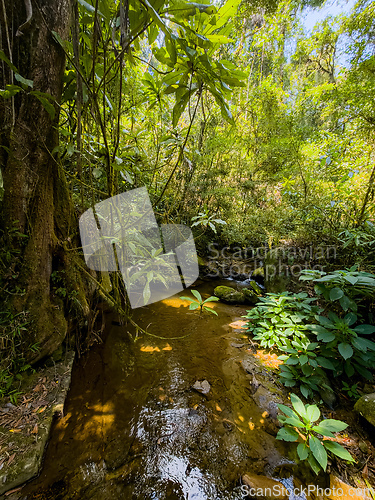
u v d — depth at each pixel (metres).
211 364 1.81
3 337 1.26
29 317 1.36
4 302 1.29
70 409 1.32
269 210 4.09
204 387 1.56
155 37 1.17
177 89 1.28
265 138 4.61
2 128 1.18
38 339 1.40
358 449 1.20
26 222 1.35
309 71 6.64
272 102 4.37
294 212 3.56
